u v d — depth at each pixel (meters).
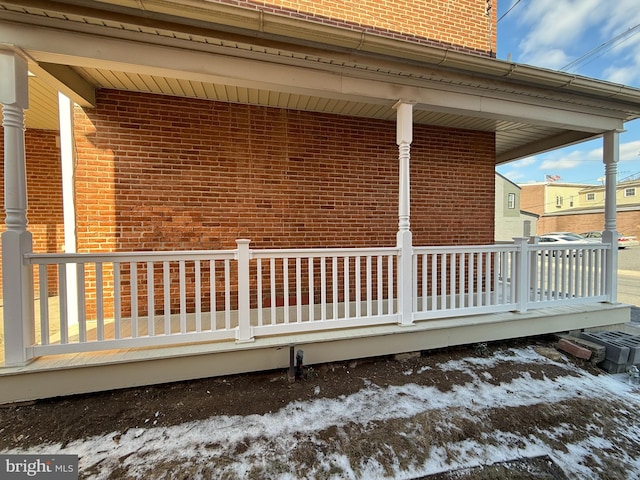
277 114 4.27
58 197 5.32
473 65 3.13
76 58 2.53
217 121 4.04
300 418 2.44
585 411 2.64
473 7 4.97
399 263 3.43
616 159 4.28
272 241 4.30
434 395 2.78
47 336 2.54
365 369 3.19
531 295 4.25
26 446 2.12
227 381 2.90
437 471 2.01
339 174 4.56
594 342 3.70
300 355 2.94
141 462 2.02
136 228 3.81
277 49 2.76
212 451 2.11
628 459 2.16
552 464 2.09
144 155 3.80
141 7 2.32
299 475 1.95
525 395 2.82
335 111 4.42
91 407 2.50
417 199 4.98
